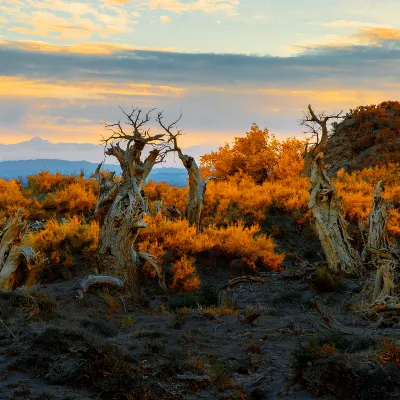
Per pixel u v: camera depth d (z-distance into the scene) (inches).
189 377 378.0
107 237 721.0
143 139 740.7
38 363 358.9
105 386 348.2
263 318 593.0
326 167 824.3
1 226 662.5
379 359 356.8
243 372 420.5
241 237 877.8
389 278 601.0
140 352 400.2
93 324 498.0
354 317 572.7
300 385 368.2
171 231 896.9
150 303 694.5
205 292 692.7
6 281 609.0
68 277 774.5
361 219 993.5
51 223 891.4
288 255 945.5
